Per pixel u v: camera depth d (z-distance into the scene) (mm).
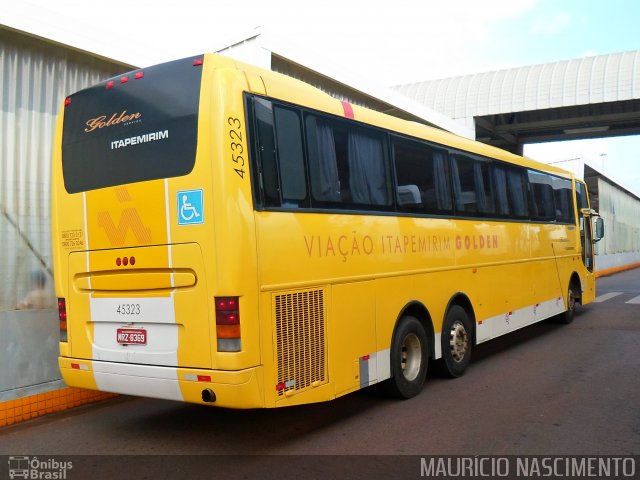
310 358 5195
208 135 4719
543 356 9070
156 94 5109
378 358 6113
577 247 12844
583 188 13766
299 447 5254
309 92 5637
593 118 22703
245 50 9281
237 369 4559
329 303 5449
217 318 4625
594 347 9664
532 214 10406
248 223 4691
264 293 4789
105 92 5492
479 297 8336
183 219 4816
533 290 10273
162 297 4930
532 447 5105
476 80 22078
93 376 5402
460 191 8031
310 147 5449
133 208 5125
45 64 6852
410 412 6234
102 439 5645
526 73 21312
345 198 5805
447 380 7648
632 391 6902
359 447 5203
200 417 6340
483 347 10039
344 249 5695
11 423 6207
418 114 14047
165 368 4891
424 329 7098
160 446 5391
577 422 5781
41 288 6734
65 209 5645
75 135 5656
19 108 6590
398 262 6520
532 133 25812
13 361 6312
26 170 6633
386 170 6500
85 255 5461
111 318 5289
